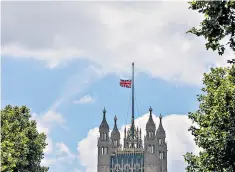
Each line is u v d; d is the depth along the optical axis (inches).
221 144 2289.6
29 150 3619.6
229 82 2500.0
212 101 2598.4
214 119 2356.1
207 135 2369.6
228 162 2326.5
